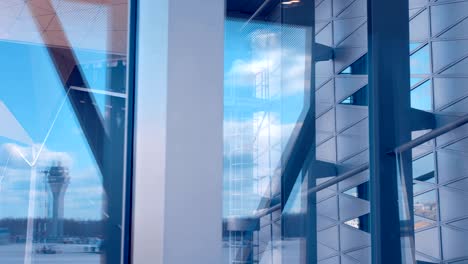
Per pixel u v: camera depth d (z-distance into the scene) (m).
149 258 2.41
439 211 4.94
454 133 5.14
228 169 3.52
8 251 2.86
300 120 3.95
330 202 4.07
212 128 2.53
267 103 3.75
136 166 2.50
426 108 4.92
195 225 2.45
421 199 4.83
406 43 4.83
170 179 2.42
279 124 3.81
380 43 4.62
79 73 3.01
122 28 2.91
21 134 2.97
